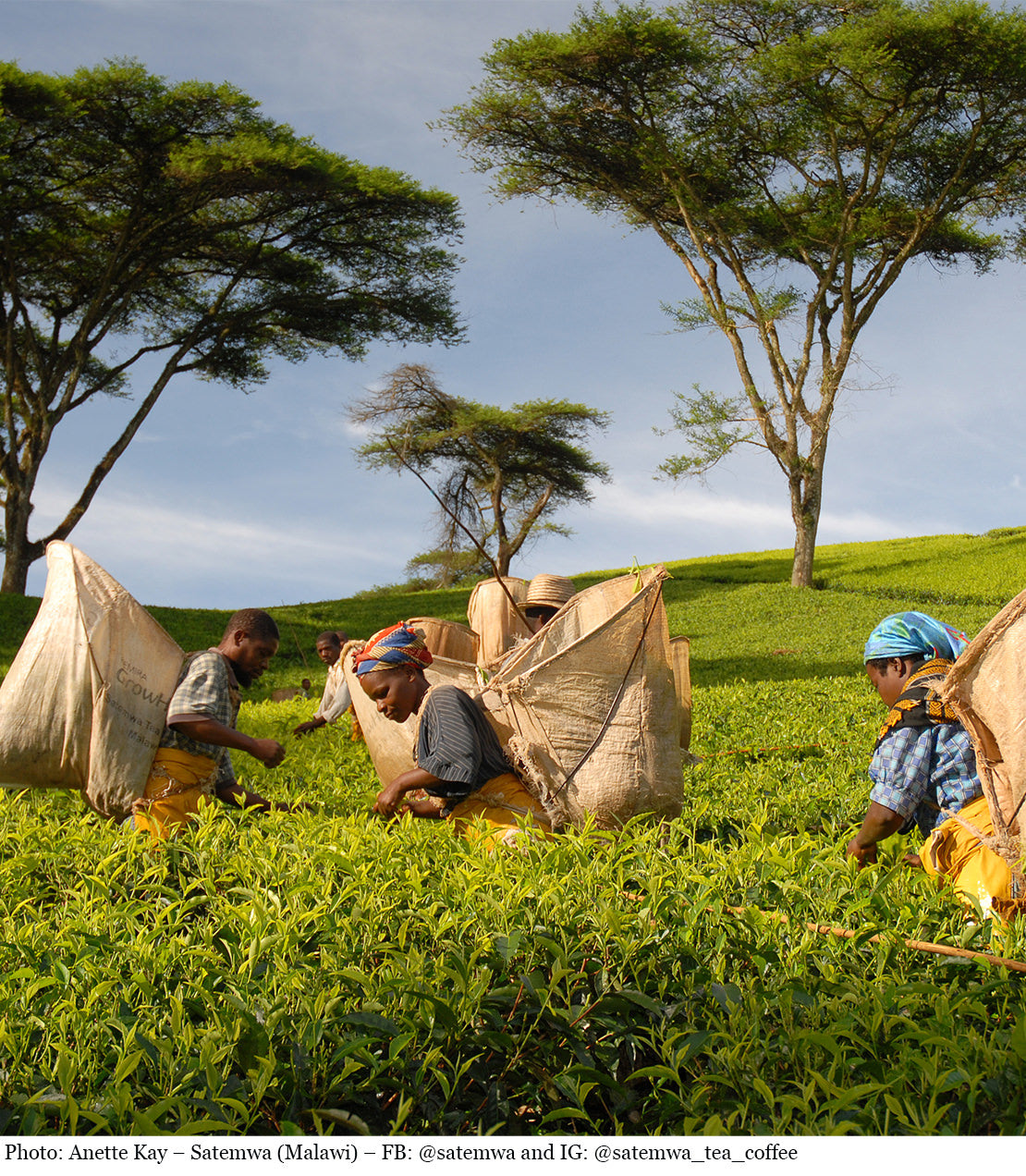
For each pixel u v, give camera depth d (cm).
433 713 405
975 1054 208
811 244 2722
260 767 628
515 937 249
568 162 2675
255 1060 209
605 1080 217
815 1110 203
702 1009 236
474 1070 228
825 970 248
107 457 2689
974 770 340
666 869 313
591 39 2297
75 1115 188
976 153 2545
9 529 2653
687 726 510
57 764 445
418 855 341
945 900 305
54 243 2683
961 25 2141
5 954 259
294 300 2828
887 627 371
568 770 427
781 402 2705
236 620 464
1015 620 318
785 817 522
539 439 3366
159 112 2372
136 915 296
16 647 2089
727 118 2488
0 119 2181
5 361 2708
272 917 273
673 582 3266
